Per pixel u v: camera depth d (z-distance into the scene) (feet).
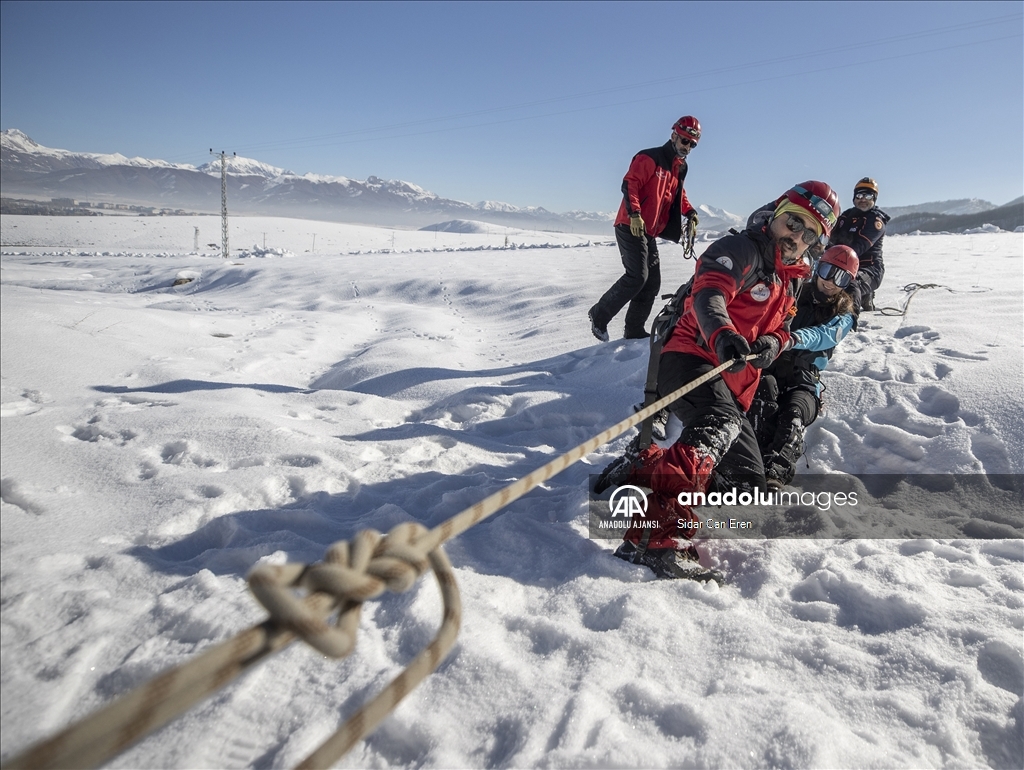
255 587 2.73
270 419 16.60
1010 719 7.08
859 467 14.26
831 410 15.85
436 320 36.73
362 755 6.72
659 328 11.87
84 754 2.13
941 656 7.98
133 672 7.58
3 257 122.11
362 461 14.56
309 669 7.65
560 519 12.05
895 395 15.80
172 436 15.19
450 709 7.17
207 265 75.92
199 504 11.84
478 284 47.39
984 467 13.32
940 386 15.70
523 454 15.61
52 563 9.75
